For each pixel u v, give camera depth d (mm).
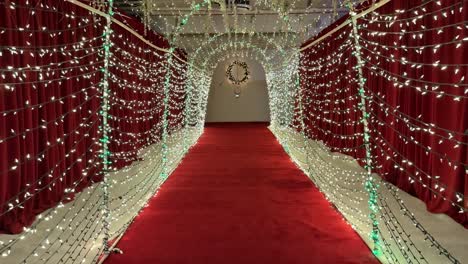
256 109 14617
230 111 14625
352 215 3498
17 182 3240
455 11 3135
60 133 4012
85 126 4547
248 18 9648
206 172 5438
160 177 4984
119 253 2709
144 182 4891
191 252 2723
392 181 4555
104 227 2809
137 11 7637
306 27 8898
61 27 4047
